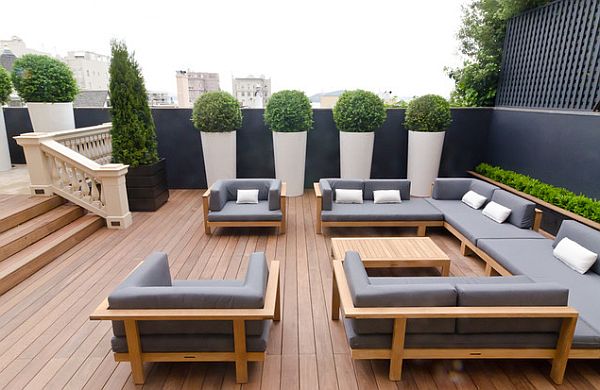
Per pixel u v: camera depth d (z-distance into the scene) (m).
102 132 6.54
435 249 3.82
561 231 3.58
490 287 2.31
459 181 5.39
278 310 2.99
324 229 5.24
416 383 2.41
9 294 3.43
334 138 7.36
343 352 2.70
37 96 6.11
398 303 2.28
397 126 7.28
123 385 2.39
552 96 5.39
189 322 2.30
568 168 4.92
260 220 4.88
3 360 2.60
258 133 7.29
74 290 3.52
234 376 2.47
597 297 2.75
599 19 4.52
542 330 2.35
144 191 5.91
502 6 6.37
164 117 7.13
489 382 2.42
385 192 5.29
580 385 2.38
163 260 2.84
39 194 5.02
